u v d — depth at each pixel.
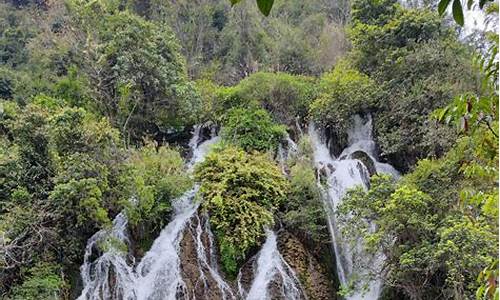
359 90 14.66
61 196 9.38
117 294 9.84
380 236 8.52
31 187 9.96
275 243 10.98
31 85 15.36
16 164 9.91
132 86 13.98
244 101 15.66
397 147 13.16
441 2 1.95
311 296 10.30
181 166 12.10
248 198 11.33
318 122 15.48
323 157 15.00
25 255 9.21
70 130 10.55
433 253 7.88
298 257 10.78
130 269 10.23
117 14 15.44
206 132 16.11
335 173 13.18
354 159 13.91
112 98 14.46
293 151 14.13
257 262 10.56
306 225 11.16
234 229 10.78
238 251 10.59
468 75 12.07
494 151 3.35
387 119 13.89
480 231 7.33
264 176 11.78
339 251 11.29
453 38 14.76
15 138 10.53
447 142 11.25
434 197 8.91
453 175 8.92
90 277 9.86
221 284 10.18
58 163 10.18
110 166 10.68
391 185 9.38
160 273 10.23
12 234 9.00
